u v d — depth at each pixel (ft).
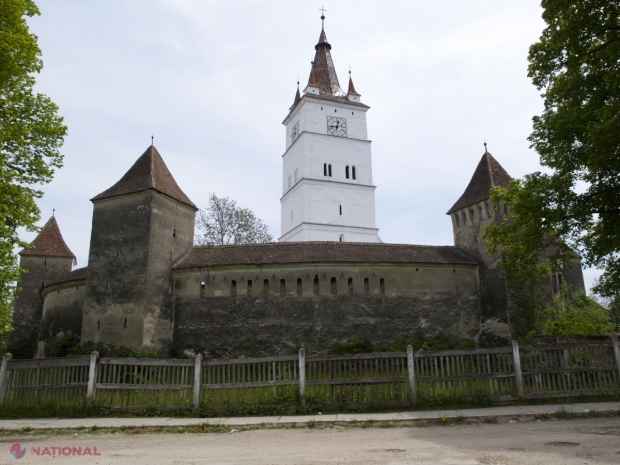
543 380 54.70
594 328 91.40
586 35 71.41
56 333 120.57
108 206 110.83
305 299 106.73
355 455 32.94
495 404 52.54
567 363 55.77
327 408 51.44
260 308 106.01
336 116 215.92
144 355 96.27
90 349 101.81
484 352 54.29
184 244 116.06
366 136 218.18
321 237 198.59
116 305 102.78
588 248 79.05
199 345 104.78
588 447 33.68
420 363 53.67
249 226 190.90
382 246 118.01
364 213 207.51
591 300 140.97
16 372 53.78
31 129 82.58
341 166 210.59
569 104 74.08
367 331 106.32
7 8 72.49
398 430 42.91
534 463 29.43
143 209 107.04
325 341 104.68
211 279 108.27
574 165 75.61
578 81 71.92
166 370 52.80
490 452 32.83
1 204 72.33
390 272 110.93
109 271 105.81
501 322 108.78
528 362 54.90
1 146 75.97
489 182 119.44
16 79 79.10
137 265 103.71
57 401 51.88
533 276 104.06
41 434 43.37
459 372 53.52
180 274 109.81
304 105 212.43
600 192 75.00
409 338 107.04
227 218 189.16
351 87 225.56
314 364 52.95
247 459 32.42
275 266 108.27
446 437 38.96
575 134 73.51
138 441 39.86
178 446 37.47
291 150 223.10
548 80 79.56
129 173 115.03
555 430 40.68
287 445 37.17
